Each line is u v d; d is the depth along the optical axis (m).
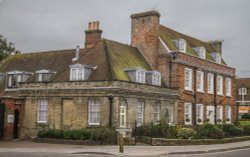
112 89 28.67
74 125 30.38
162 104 33.75
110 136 27.31
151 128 29.42
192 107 37.88
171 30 41.75
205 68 40.25
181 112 36.09
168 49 36.22
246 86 64.44
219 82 43.66
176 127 31.16
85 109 29.94
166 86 35.50
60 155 20.20
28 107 32.81
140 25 37.56
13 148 24.05
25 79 35.25
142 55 37.00
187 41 42.91
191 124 37.44
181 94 36.12
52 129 29.58
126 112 29.75
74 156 19.73
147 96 31.92
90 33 36.91
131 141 27.28
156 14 37.03
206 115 40.28
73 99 30.62
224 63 47.34
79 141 27.11
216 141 30.27
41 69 36.28
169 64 35.88
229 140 31.95
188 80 37.78
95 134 27.03
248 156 21.55
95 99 29.73
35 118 32.28
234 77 46.94
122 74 31.16
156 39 36.84
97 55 32.47
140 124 31.41
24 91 33.09
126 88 29.47
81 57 33.41
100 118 29.14
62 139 28.14
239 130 36.12
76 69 30.97
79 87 30.25
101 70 30.70
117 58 32.62
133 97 30.42
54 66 35.78
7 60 40.91
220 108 43.53
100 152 21.72
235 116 47.03
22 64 38.75
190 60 37.78
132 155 20.86
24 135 32.56
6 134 29.75
